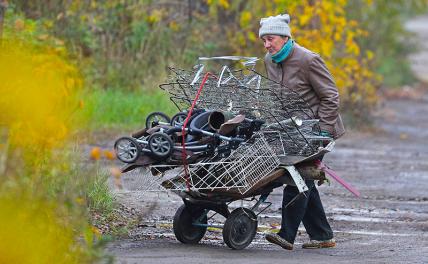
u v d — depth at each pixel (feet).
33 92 53.88
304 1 140.56
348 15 174.40
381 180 107.55
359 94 161.17
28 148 56.44
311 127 64.18
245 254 63.05
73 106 73.20
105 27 141.59
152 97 132.16
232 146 60.80
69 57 124.98
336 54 152.25
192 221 66.08
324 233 68.54
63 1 135.74
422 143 149.79
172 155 60.08
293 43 65.82
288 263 60.39
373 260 63.62
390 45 251.60
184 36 144.66
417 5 242.99
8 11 112.27
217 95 64.59
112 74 138.82
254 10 147.54
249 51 146.72
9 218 47.19
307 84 65.51
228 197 62.59
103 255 51.62
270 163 61.93
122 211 75.77
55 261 48.70
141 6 143.33
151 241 66.64
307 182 65.36
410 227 81.10
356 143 142.82
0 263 46.80
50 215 50.37
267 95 62.95
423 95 251.19
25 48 77.71
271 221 79.82
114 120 124.77
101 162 90.58
